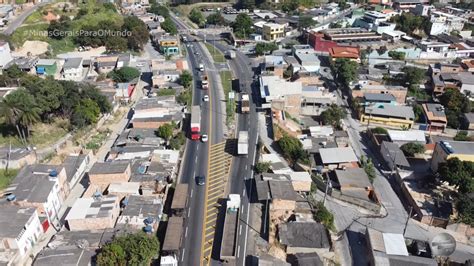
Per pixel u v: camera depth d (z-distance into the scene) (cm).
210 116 14112
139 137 12025
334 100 15788
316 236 8500
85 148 11775
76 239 7856
